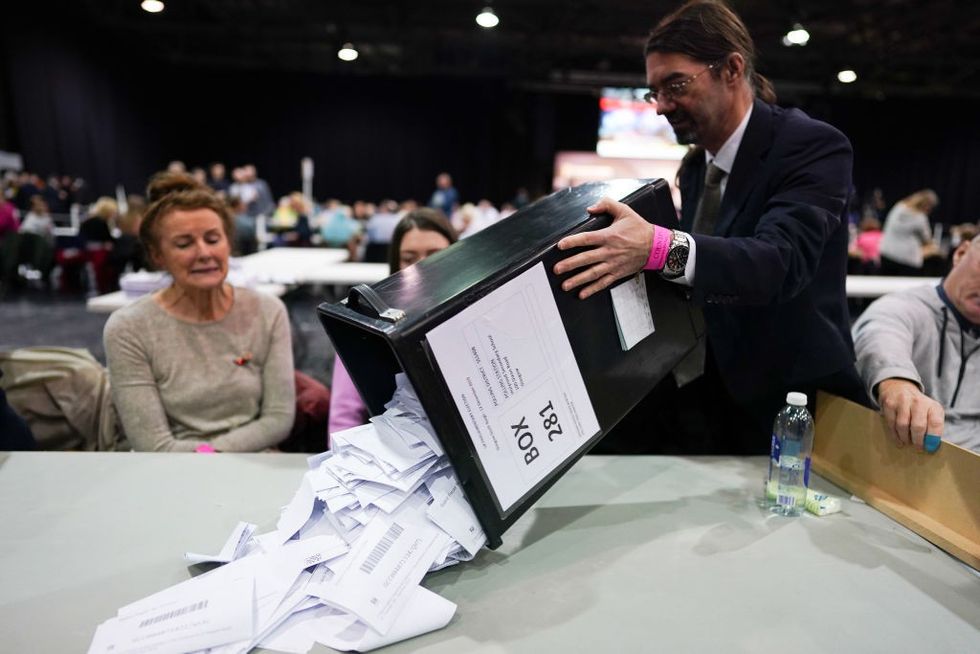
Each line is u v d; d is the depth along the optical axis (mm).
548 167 12406
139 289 2406
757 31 8898
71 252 6305
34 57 8617
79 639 583
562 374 736
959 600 669
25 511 810
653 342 850
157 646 568
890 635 612
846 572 715
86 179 9703
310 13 9547
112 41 10195
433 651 580
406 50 11547
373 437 731
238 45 11461
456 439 647
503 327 676
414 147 12750
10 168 8305
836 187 965
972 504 760
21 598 640
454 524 688
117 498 847
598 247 738
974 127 12125
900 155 12367
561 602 654
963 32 8961
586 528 802
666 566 721
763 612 642
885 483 896
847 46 9625
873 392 1019
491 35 10344
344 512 699
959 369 1207
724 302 834
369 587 621
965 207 12422
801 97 11781
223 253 1306
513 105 12336
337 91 12453
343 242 7074
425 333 618
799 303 1046
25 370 1442
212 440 1340
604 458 1023
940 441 804
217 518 798
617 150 11742
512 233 778
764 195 1032
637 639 600
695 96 1015
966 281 1175
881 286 3234
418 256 1523
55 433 1433
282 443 1589
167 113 11977
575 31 9961
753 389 1121
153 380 1327
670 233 774
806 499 871
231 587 630
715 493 906
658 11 8641
